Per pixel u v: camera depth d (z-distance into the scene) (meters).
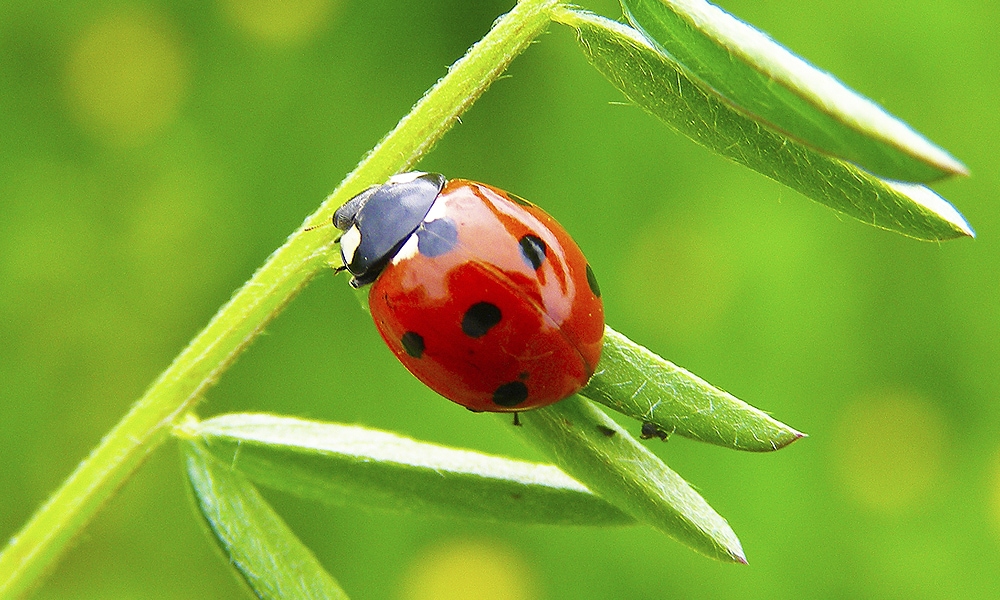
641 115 0.13
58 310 0.14
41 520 0.09
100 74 0.14
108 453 0.09
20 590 0.09
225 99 0.14
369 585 0.13
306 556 0.09
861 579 0.13
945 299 0.13
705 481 0.13
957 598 0.13
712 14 0.08
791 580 0.13
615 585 0.13
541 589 0.13
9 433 0.14
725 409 0.08
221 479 0.09
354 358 0.14
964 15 0.13
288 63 0.14
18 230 0.14
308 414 0.14
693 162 0.13
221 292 0.14
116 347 0.14
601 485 0.08
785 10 0.13
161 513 0.14
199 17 0.14
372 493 0.09
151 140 0.14
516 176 0.13
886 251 0.13
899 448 0.13
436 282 0.09
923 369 0.13
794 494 0.13
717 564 0.13
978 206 0.13
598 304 0.09
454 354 0.09
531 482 0.08
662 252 0.13
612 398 0.08
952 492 0.13
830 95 0.08
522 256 0.09
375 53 0.14
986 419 0.13
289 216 0.14
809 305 0.13
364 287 0.09
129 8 0.14
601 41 0.08
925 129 0.13
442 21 0.13
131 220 0.14
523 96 0.13
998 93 0.13
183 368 0.09
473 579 0.13
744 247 0.13
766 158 0.08
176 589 0.13
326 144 0.14
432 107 0.09
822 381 0.13
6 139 0.14
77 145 0.14
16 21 0.14
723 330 0.13
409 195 0.09
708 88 0.08
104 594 0.13
